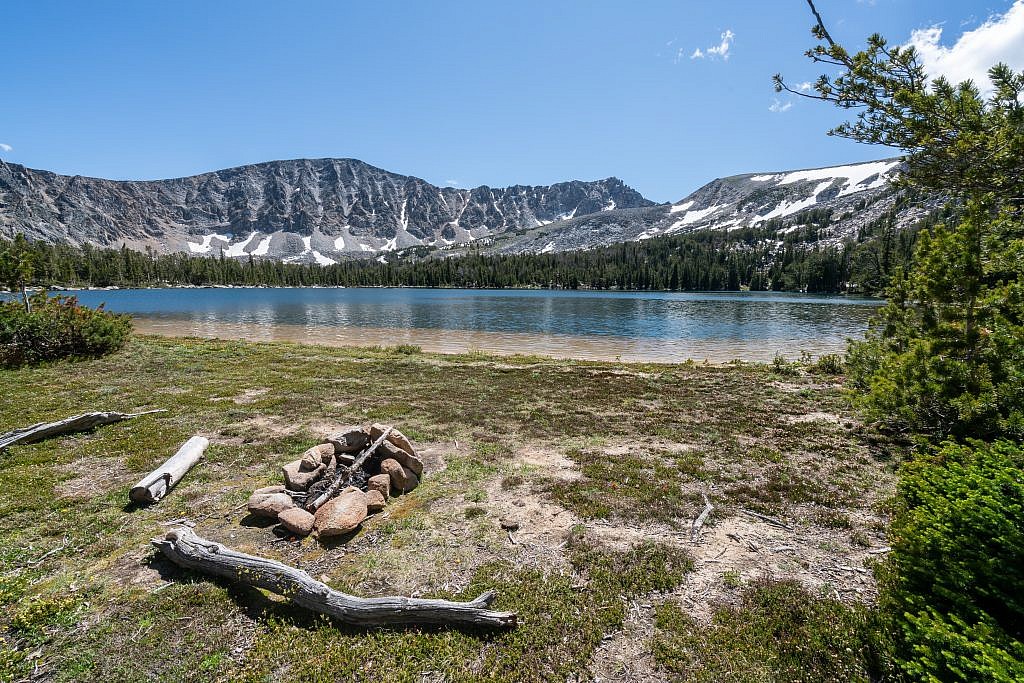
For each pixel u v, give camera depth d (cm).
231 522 333
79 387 665
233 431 496
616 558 296
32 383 682
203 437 450
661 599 266
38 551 298
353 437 409
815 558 299
